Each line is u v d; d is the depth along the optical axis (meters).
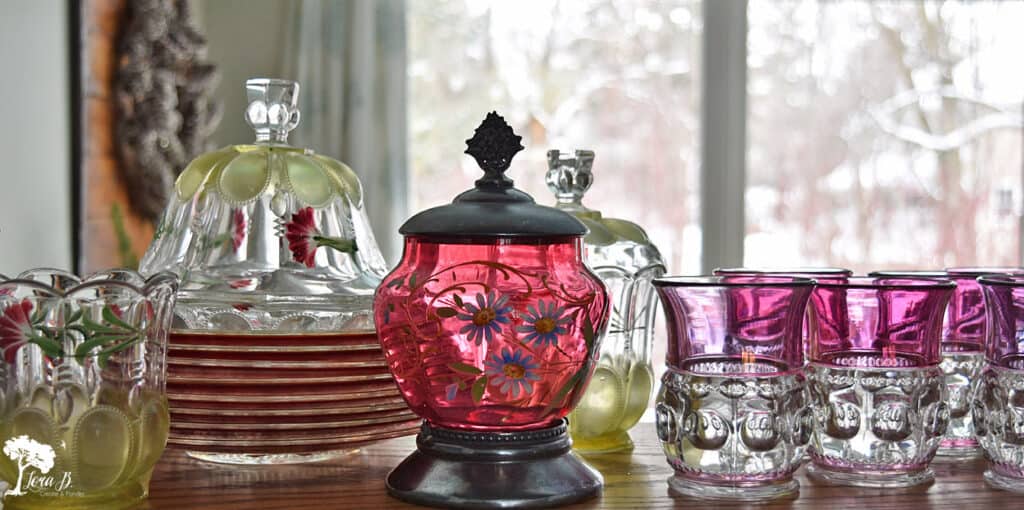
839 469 0.59
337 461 0.66
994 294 0.57
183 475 0.62
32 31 1.48
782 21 2.77
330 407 0.61
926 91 2.77
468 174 2.68
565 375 0.54
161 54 1.90
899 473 0.58
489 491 0.53
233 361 0.59
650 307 0.70
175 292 0.55
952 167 2.77
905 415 0.57
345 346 0.60
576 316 0.54
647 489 0.58
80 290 0.51
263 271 0.66
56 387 0.51
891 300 0.57
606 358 0.68
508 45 2.67
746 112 2.76
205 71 2.06
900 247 2.79
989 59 2.75
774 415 0.54
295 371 0.60
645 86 2.73
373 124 2.54
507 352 0.53
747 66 2.76
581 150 0.73
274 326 0.63
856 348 0.58
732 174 2.76
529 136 2.69
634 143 2.74
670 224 2.77
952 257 2.78
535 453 0.54
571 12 2.69
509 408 0.54
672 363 0.57
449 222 0.53
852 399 0.58
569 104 2.70
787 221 2.79
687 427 0.55
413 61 2.66
